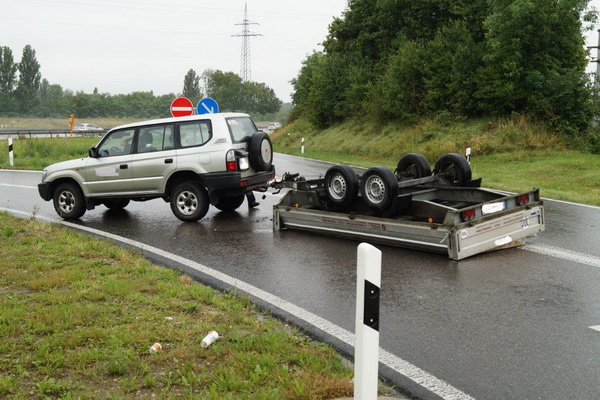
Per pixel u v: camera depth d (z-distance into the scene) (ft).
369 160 91.25
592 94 81.56
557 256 26.94
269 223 36.06
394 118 109.50
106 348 15.97
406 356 16.40
